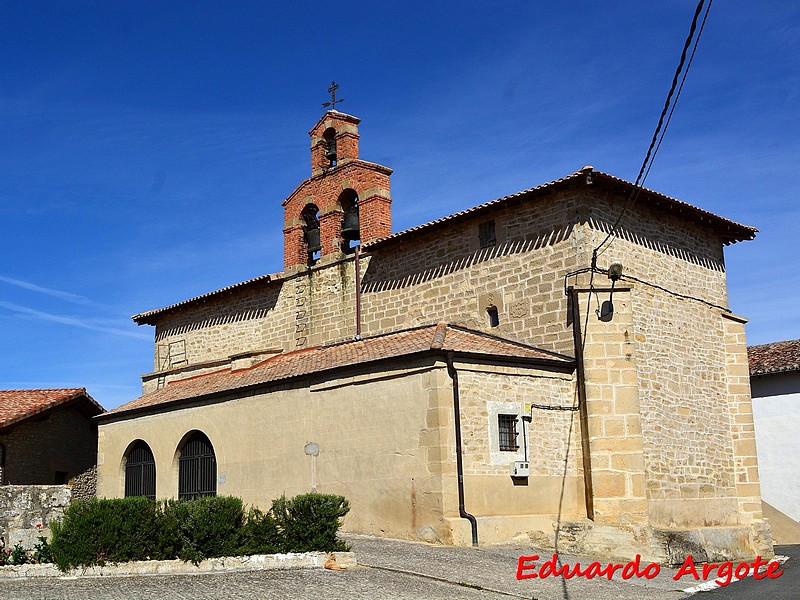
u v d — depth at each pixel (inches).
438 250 959.6
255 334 1169.4
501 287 888.3
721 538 838.5
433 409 722.2
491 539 714.8
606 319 810.2
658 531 758.5
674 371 872.3
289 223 1147.9
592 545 741.3
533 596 528.1
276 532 610.9
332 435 810.2
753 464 928.3
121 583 534.6
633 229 878.4
